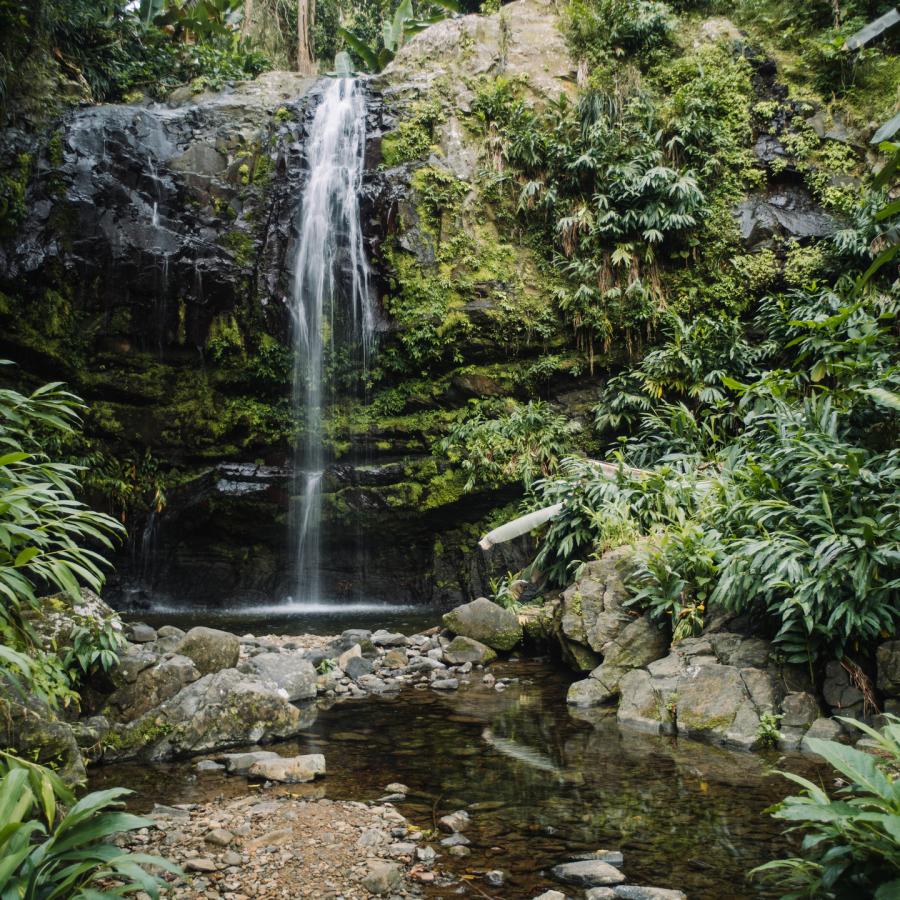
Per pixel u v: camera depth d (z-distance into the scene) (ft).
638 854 9.23
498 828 10.03
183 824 10.11
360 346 34.86
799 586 15.03
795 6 37.40
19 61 35.47
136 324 34.55
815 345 24.25
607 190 33.91
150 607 33.65
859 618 14.48
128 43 42.50
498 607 22.00
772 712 14.29
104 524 11.41
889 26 34.40
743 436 24.17
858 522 15.07
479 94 36.22
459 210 34.37
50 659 12.54
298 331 35.70
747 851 9.27
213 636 16.02
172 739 13.41
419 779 12.01
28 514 10.60
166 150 36.94
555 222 34.12
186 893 8.29
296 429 35.22
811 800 7.34
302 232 36.50
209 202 36.60
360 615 30.12
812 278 31.99
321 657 19.88
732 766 12.51
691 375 30.91
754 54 35.99
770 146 34.32
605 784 11.70
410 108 36.52
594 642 18.42
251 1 51.70
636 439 30.45
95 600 14.78
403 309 33.68
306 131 38.17
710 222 33.35
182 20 45.29
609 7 37.37
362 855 9.20
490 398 33.22
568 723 15.26
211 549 34.73
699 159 34.09
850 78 35.06
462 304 33.17
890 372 19.86
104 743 13.01
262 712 14.12
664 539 19.08
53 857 6.41
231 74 42.93
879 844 6.86
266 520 34.27
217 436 34.83
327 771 12.42
